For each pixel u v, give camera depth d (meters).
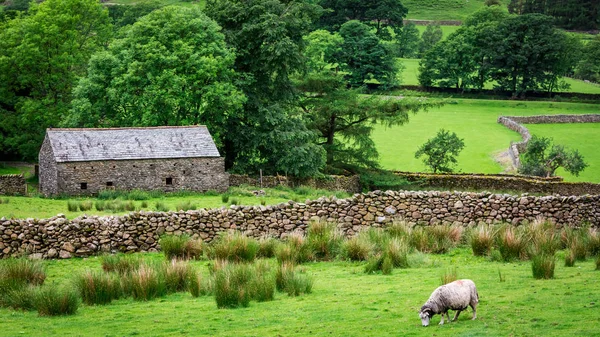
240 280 24.56
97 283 24.17
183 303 23.64
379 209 36.22
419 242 31.84
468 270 27.09
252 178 63.69
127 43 69.88
